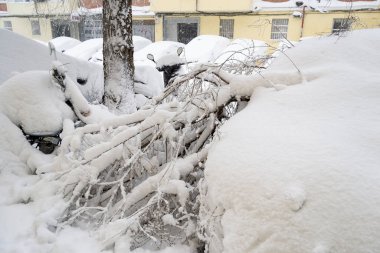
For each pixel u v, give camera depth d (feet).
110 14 18.21
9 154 9.70
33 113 9.89
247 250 5.26
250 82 8.92
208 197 6.56
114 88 18.79
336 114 6.85
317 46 9.51
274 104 7.70
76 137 9.22
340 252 4.64
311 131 6.46
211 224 6.28
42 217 7.70
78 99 10.54
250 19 60.59
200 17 64.08
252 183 5.68
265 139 6.48
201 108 9.08
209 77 9.74
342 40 9.55
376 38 9.74
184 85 10.68
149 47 38.27
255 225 5.33
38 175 9.37
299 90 7.84
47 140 10.39
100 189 9.19
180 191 7.64
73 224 8.45
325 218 4.93
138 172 9.20
